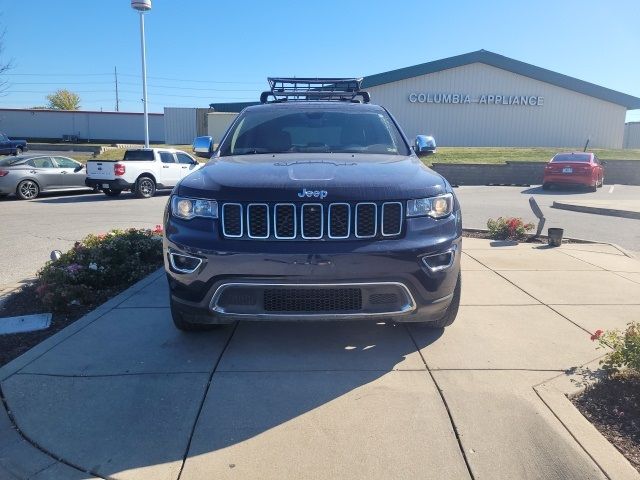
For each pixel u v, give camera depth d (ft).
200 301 11.94
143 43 71.00
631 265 22.17
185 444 9.48
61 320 15.87
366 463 8.94
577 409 10.37
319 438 9.61
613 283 19.24
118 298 17.28
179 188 12.66
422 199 12.01
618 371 11.33
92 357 12.86
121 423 10.11
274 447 9.37
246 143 16.30
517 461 8.93
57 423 10.12
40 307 16.75
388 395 11.02
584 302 16.97
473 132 116.57
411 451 9.23
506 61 112.98
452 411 10.36
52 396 11.06
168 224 12.54
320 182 11.78
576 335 14.11
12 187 57.11
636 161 79.00
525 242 27.81
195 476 8.66
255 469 8.81
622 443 9.34
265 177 12.16
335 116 17.30
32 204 52.80
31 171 58.39
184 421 10.16
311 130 16.65
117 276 19.16
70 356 12.90
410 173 12.80
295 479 8.58
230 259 11.47
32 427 10.00
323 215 11.57
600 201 47.14
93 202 54.95
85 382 11.63
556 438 9.43
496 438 9.52
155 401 10.86
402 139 16.46
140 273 19.98
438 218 12.22
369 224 11.72
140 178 59.52
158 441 9.57
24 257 26.86
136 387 11.41
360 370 12.16
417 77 114.11
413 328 14.48
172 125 140.36
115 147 128.36
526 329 14.55
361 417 10.25
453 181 78.95
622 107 116.47
